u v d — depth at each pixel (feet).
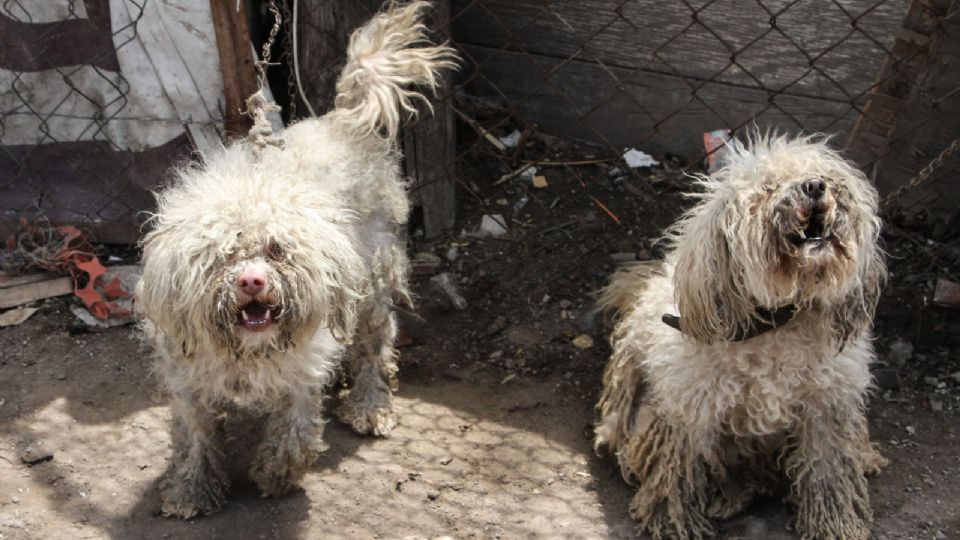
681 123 7.17
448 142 6.70
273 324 4.68
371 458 5.55
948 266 6.16
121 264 6.59
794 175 4.67
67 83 6.24
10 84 6.29
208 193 4.73
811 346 4.84
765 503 5.33
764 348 4.85
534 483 5.43
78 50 6.16
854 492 5.06
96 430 5.60
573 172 7.16
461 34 7.34
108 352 6.10
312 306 4.71
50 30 6.13
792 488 5.22
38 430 5.58
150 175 6.44
